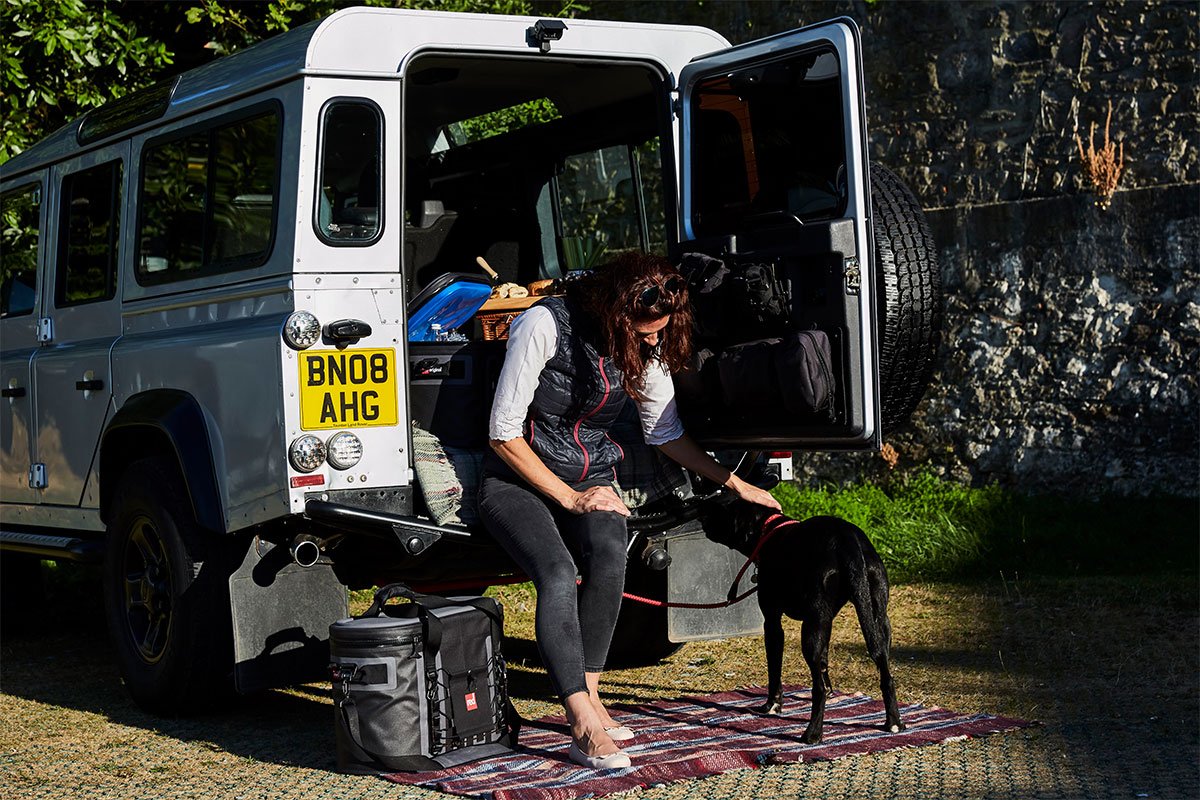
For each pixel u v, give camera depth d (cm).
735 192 519
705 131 532
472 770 433
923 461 1010
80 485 604
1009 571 835
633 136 627
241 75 510
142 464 542
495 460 469
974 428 988
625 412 516
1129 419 927
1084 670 577
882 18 1027
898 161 1023
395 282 481
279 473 464
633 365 451
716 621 585
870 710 509
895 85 1023
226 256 513
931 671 586
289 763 462
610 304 450
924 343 527
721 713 513
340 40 479
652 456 509
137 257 571
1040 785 407
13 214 693
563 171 665
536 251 675
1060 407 954
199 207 530
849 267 458
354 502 469
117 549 558
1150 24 923
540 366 454
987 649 628
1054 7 959
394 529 465
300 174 469
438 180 686
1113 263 935
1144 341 923
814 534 474
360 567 517
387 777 430
